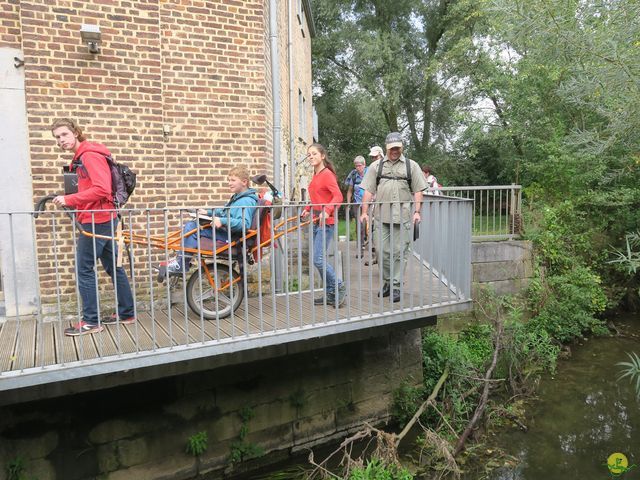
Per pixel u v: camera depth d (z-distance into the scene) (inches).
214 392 203.6
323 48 952.3
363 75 892.0
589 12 131.2
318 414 231.0
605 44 125.8
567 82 142.3
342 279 210.4
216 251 177.3
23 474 169.2
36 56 195.8
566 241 396.8
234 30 233.9
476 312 344.2
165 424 193.8
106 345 158.9
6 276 197.9
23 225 199.8
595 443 232.7
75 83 202.4
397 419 250.8
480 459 220.7
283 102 378.9
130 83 211.6
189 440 196.9
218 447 205.0
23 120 198.8
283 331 169.6
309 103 665.6
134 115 213.3
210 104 230.5
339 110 1020.5
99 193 153.5
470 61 646.5
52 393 147.3
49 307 202.4
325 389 233.0
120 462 185.3
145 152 216.7
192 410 199.0
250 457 211.5
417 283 245.9
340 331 180.9
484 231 379.2
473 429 238.1
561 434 241.8
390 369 253.4
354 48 883.4
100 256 172.7
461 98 678.5
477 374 276.5
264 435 216.4
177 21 221.9
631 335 384.2
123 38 209.0
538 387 294.5
